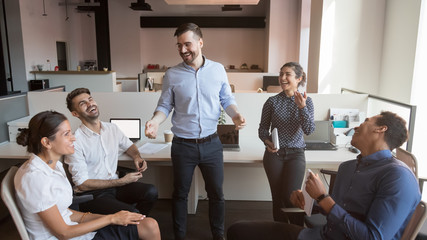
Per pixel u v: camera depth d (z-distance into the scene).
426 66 3.23
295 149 2.25
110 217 1.60
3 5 7.58
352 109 2.97
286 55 9.03
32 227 1.44
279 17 8.89
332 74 4.00
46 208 1.41
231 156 2.50
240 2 6.31
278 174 2.26
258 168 3.06
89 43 11.65
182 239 2.31
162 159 2.44
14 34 7.75
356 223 1.28
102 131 2.22
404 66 3.46
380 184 1.31
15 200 1.42
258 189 3.11
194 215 2.86
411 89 3.32
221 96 2.23
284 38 8.98
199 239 2.47
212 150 2.16
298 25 8.71
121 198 2.20
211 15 11.29
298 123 2.21
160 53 11.52
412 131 2.51
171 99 2.17
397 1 3.59
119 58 11.18
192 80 2.07
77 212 1.73
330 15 3.90
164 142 2.89
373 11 3.86
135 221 1.74
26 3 7.97
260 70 11.02
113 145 2.26
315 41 4.16
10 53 7.82
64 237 1.46
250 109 3.09
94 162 2.16
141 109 3.09
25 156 2.54
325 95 3.05
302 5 8.32
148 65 11.49
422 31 3.21
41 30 8.73
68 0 10.27
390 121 1.36
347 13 3.89
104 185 2.09
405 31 3.45
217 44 11.41
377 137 1.38
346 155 2.55
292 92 2.24
